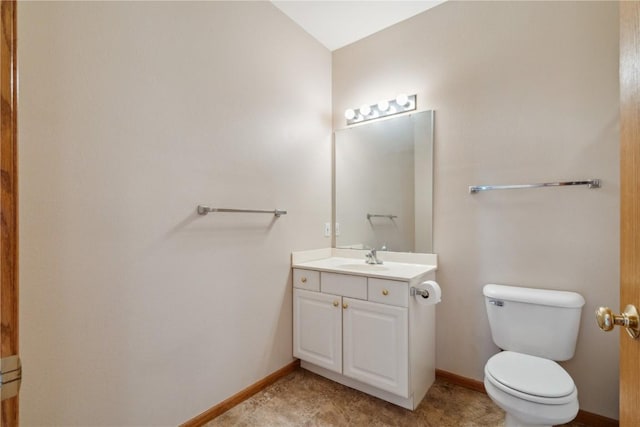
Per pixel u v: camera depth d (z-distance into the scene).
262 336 2.03
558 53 1.75
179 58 1.58
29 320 1.11
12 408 0.62
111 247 1.32
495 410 1.78
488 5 1.97
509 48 1.89
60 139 1.18
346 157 2.61
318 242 2.51
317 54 2.54
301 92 2.36
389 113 2.39
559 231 1.73
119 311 1.35
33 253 1.12
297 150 2.32
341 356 1.98
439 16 2.15
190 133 1.62
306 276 2.18
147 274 1.45
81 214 1.24
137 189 1.41
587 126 1.67
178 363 1.56
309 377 2.17
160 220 1.50
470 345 2.01
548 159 1.77
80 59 1.24
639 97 0.61
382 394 1.89
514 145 1.87
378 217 2.43
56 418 1.18
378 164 2.43
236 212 1.86
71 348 1.21
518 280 1.85
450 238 2.10
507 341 1.73
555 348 1.61
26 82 1.10
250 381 1.94
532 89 1.82
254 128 1.98
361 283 1.90
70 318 1.21
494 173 1.94
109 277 1.32
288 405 1.84
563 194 1.72
